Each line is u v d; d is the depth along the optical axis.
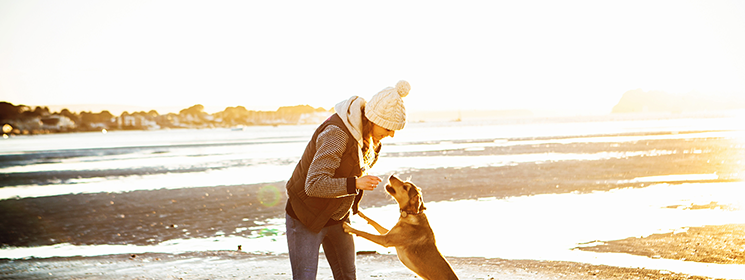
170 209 12.88
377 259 6.97
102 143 83.69
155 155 40.78
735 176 16.06
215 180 19.69
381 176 19.05
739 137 39.12
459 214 10.75
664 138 41.84
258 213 11.79
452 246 7.81
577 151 29.72
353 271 4.06
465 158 26.86
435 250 4.33
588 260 6.70
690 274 5.92
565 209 10.96
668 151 27.42
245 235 9.38
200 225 10.59
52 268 7.11
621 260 6.67
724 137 40.03
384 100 3.57
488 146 38.69
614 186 14.53
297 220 3.73
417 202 4.38
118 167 28.69
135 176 22.78
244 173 22.25
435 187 15.52
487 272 6.18
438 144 44.62
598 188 14.22
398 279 5.89
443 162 24.59
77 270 6.92
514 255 7.10
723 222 8.92
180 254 7.87
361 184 3.38
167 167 27.28
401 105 3.62
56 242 9.52
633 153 26.77
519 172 18.92
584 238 8.09
